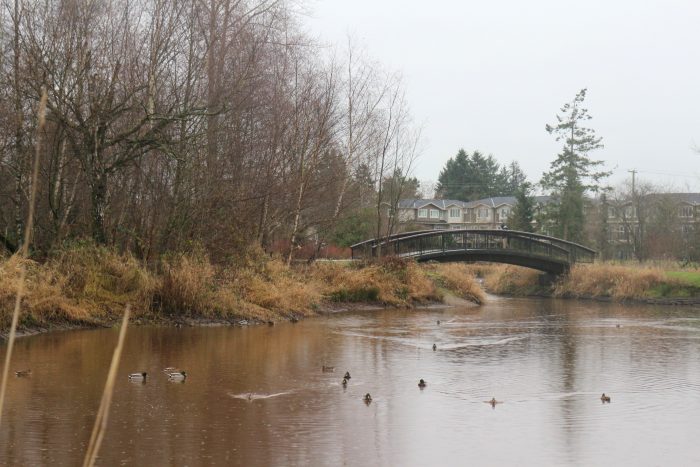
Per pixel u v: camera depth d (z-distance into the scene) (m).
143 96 25.38
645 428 11.23
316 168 33.22
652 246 77.06
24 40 22.31
